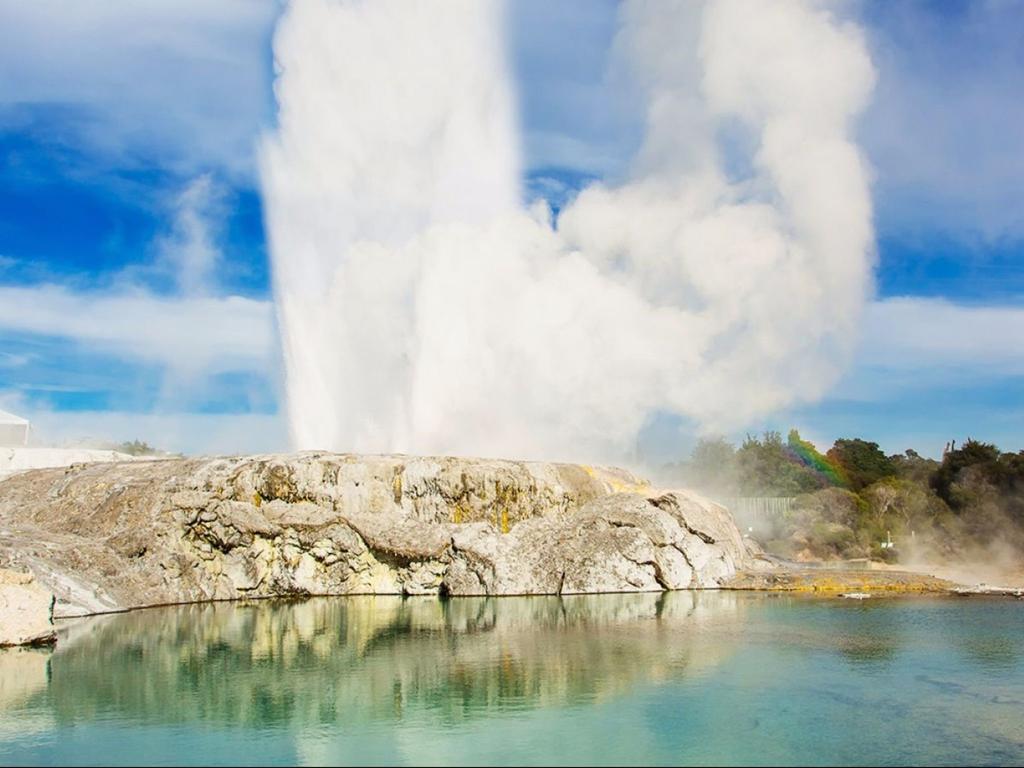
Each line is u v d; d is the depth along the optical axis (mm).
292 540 48312
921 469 114188
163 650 32312
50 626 33812
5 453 65312
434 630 36344
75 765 20078
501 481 51438
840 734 22359
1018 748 21359
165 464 52875
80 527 48375
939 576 60312
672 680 27562
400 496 50469
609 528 51031
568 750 21062
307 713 24172
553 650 32094
